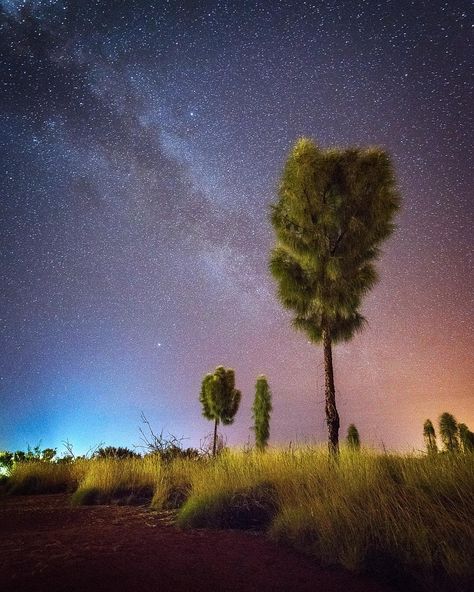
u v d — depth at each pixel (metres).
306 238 11.94
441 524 4.48
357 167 11.82
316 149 12.09
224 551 4.62
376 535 4.53
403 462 7.52
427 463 6.96
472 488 5.47
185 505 6.54
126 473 9.50
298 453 9.18
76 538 5.16
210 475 7.60
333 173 12.05
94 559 4.11
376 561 4.07
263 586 3.59
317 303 11.74
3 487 11.60
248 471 7.44
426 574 3.82
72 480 10.95
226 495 6.47
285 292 12.00
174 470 9.38
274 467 7.78
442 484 5.86
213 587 3.50
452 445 8.21
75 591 3.22
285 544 4.96
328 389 10.99
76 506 8.07
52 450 14.59
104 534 5.40
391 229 11.73
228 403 26.00
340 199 11.85
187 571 3.88
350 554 4.13
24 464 12.21
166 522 6.27
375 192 11.70
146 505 7.89
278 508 6.17
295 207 11.96
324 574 3.97
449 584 3.69
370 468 6.89
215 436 10.69
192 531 5.63
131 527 5.89
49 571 3.70
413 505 5.18
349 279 11.73
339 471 7.09
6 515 7.19
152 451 11.00
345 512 4.94
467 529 4.30
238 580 3.71
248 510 6.11
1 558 4.16
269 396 26.56
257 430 25.69
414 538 4.25
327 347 11.42
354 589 3.62
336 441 10.46
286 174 12.20
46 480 11.18
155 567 3.93
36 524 6.31
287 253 12.46
